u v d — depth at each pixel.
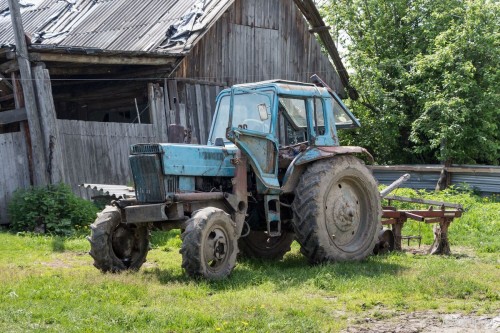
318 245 8.78
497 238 12.11
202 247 7.52
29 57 12.98
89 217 12.90
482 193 19.98
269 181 8.55
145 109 16.34
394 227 10.53
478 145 22.25
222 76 17.83
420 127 22.16
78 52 13.45
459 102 21.22
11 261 9.53
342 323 6.00
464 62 21.89
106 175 14.30
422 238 12.18
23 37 12.87
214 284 7.48
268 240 9.99
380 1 25.02
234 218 8.42
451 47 21.95
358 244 9.40
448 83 21.59
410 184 21.69
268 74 19.17
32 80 13.08
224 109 9.50
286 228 9.57
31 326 5.62
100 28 18.84
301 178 8.92
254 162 8.46
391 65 23.78
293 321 5.89
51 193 12.77
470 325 6.05
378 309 6.59
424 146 22.53
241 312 6.12
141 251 8.77
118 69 16.22
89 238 8.19
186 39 16.25
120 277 7.57
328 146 9.52
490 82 21.94
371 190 9.59
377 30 25.27
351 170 9.32
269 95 8.98
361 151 9.55
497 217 13.91
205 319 5.84
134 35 17.73
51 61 13.55
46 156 13.12
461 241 11.91
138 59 14.72
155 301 6.58
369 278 7.77
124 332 5.54
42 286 7.19
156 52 14.87
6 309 6.16
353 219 9.36
